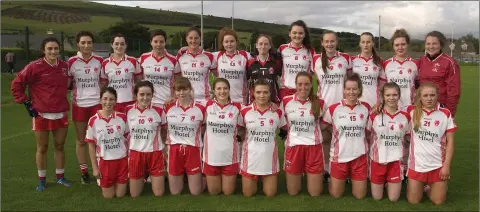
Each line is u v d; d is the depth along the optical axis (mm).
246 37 67875
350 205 5129
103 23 75375
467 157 7633
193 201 5301
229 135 5496
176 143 5543
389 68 6234
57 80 5895
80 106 6227
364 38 6172
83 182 6168
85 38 6160
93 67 6281
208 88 6648
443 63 5988
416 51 21125
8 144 8789
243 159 5555
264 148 5398
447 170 5059
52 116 5848
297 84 5508
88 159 7586
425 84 5191
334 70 6191
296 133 5523
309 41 6492
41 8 78812
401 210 4949
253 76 6398
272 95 6391
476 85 24453
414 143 5273
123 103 6371
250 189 5484
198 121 5578
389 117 5332
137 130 5492
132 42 33562
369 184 6133
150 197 5492
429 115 5195
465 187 5871
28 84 5875
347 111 5445
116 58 6398
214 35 45031
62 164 6094
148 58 6480
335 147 5488
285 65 6469
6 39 31328
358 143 5379
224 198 5430
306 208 5000
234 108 5582
